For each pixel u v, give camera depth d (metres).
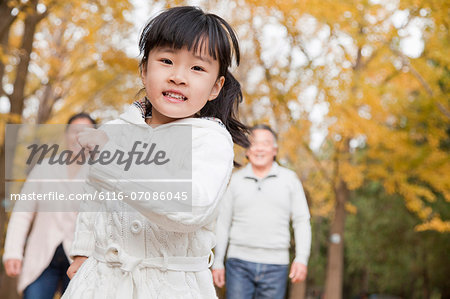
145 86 1.96
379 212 22.17
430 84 12.50
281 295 5.43
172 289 1.89
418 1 10.23
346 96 10.91
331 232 14.26
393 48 11.08
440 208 19.48
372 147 13.11
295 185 5.50
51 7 9.38
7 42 9.88
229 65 2.00
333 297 14.01
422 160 12.95
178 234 1.90
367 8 10.30
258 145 5.43
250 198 5.41
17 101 9.96
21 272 4.14
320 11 10.34
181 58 1.85
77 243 2.18
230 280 5.43
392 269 24.61
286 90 11.38
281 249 5.43
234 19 11.78
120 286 1.86
